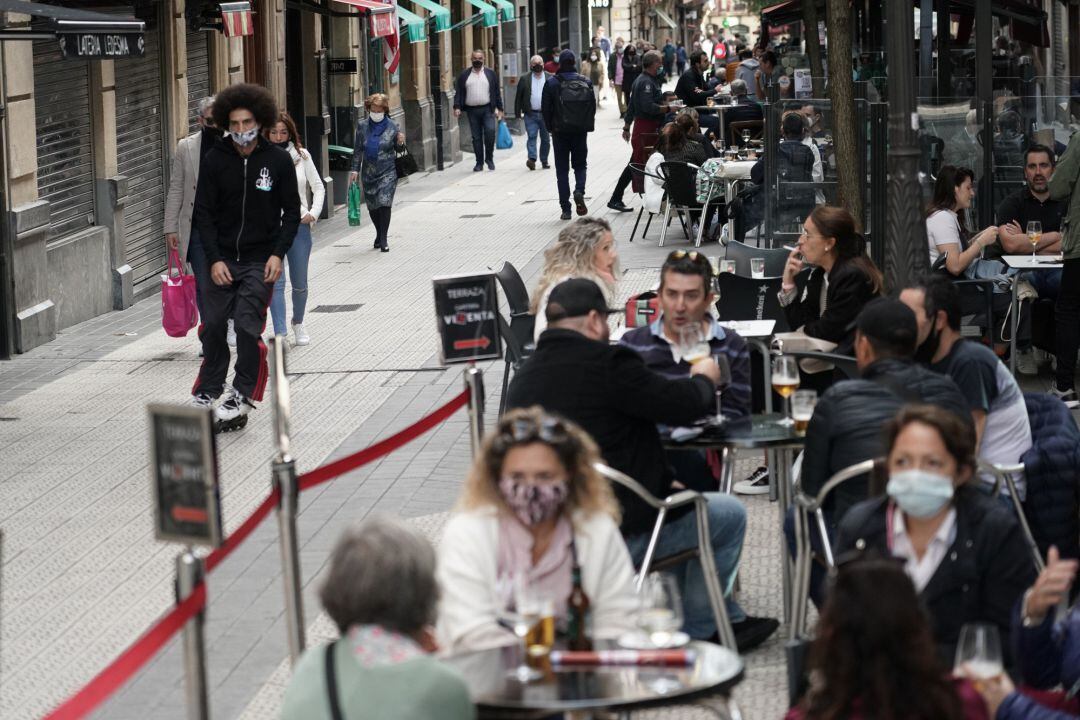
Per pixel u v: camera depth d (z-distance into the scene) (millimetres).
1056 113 41344
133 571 22406
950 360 19141
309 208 39125
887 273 24562
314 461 28391
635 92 65438
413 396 33625
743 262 33438
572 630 13703
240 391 30906
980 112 40688
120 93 47781
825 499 17781
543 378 17344
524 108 87500
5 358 38875
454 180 84312
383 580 11047
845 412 17344
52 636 19844
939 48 57781
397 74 83812
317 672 11117
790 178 44844
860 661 10461
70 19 29656
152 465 12836
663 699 11688
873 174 39438
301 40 68562
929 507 13859
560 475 13672
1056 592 13188
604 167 88000
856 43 81062
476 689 11977
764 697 17141
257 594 21219
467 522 13844
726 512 17969
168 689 17906
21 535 24234
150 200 50469
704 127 78125
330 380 35500
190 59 54625
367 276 51406
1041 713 11711
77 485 27078
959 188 32469
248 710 17188
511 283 30453
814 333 24578
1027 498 18953
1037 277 33094
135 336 41750
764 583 21047
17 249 39219
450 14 95000
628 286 46375
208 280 30688
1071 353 30750
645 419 17359
